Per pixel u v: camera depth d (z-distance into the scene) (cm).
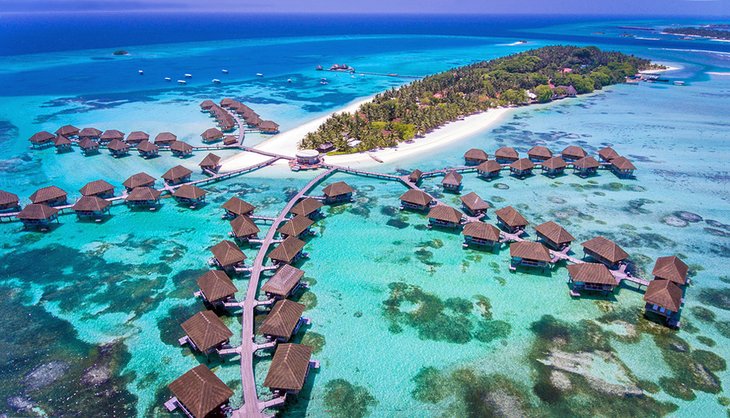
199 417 2412
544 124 8800
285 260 3872
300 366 2772
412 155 7019
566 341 3238
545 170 6400
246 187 5734
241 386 2825
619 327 3375
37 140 6844
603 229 4803
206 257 4194
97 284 3778
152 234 4581
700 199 5544
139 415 2633
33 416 2616
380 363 3034
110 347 3116
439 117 8500
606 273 3647
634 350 3156
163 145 7131
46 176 5972
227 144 7188
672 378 2927
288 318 3166
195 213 5028
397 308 3572
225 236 4569
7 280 3809
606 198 5559
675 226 4881
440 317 3475
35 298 3594
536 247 4038
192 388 2538
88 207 4731
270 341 3194
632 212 5191
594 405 2727
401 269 4081
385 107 8725
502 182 6022
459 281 3922
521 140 7800
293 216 4916
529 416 2658
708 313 3531
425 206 5094
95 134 7225
